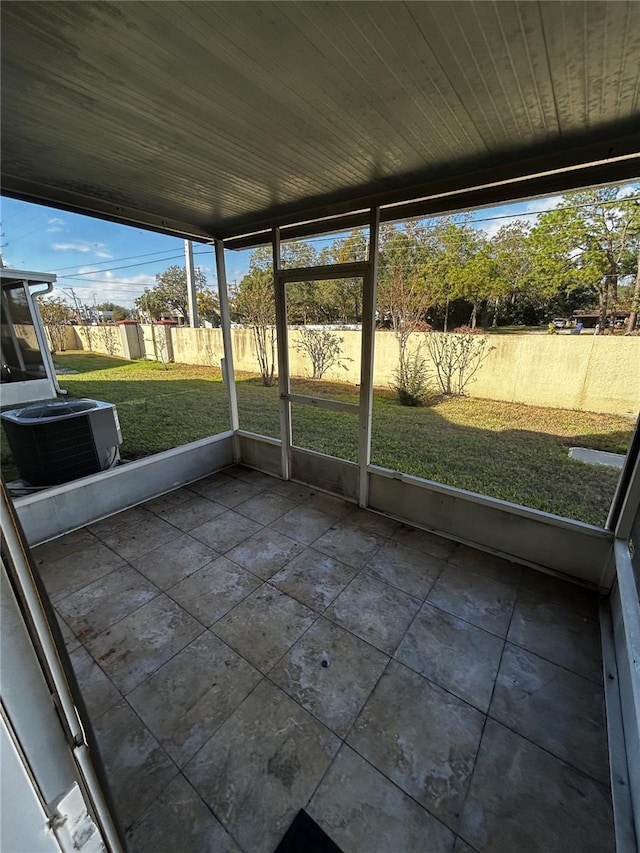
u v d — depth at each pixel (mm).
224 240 3705
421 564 2551
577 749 1460
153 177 2262
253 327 5902
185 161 2027
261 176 2246
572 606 2176
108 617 2115
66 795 467
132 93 1391
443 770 1394
